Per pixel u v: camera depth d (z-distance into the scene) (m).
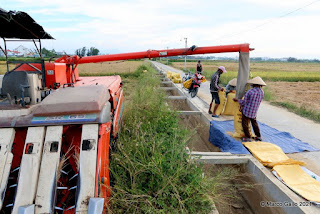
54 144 2.60
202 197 3.16
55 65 3.85
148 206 2.87
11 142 2.59
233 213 4.31
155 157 3.48
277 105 10.91
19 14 3.13
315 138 6.46
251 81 5.30
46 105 2.74
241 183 4.87
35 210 2.33
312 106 11.90
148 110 6.52
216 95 7.57
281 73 34.19
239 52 5.40
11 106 2.86
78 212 2.34
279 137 6.30
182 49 5.40
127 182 3.32
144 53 5.41
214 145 6.47
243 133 5.83
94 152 2.61
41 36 4.37
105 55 5.32
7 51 4.10
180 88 15.05
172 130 4.94
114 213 2.85
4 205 2.50
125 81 19.59
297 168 4.25
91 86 3.30
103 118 2.76
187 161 3.75
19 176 2.45
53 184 2.44
